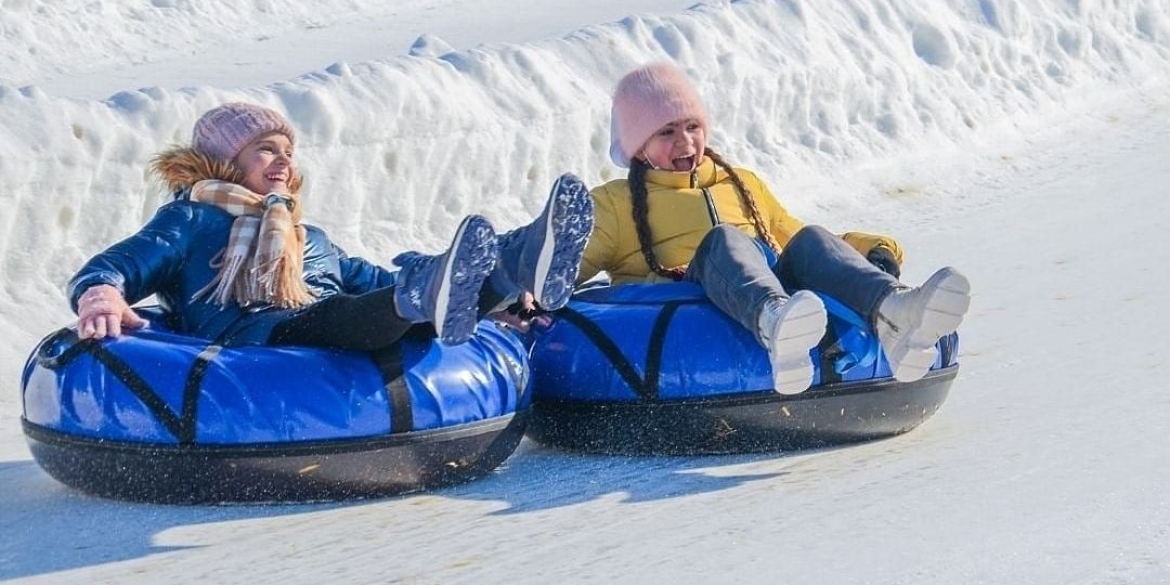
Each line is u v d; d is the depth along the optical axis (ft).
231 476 21.30
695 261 24.72
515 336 24.23
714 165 27.55
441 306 20.65
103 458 21.59
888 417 24.67
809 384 22.91
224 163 23.57
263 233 22.85
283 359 21.53
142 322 22.67
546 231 21.34
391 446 21.65
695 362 23.62
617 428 24.08
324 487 21.71
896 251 26.13
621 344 23.98
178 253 22.93
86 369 21.65
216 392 21.13
